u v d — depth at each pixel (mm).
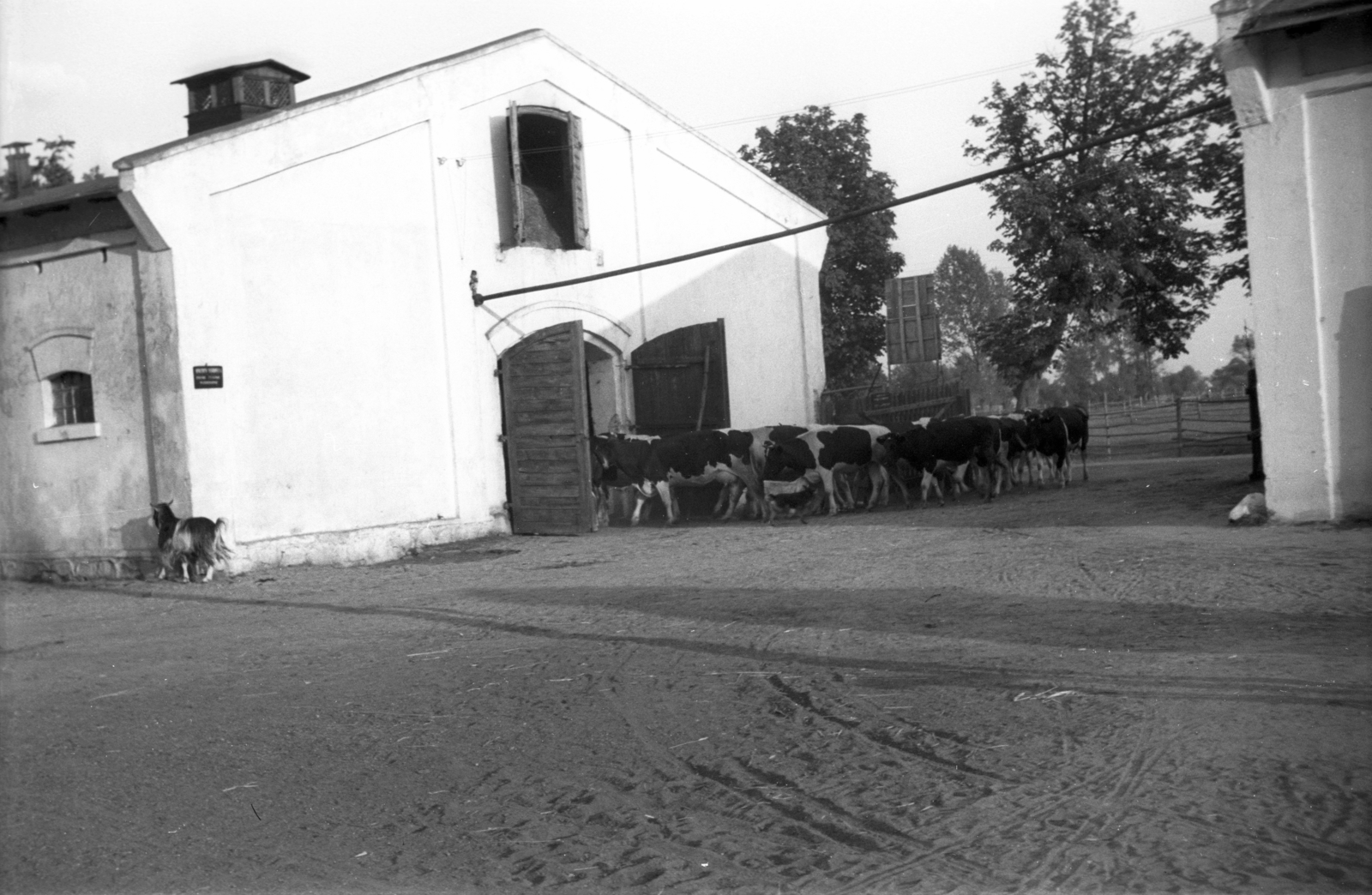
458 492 17938
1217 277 24703
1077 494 18422
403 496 17109
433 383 17641
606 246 20734
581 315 20172
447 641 9398
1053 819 4492
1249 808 4445
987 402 72125
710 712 6520
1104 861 4062
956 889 3932
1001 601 9273
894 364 32000
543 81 19609
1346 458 11906
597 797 5195
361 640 9742
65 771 6070
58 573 15852
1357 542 10680
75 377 15961
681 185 22219
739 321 23219
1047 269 24703
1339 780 4648
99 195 14383
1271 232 12117
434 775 5691
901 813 4707
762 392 23547
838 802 4895
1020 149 24875
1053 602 9039
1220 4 11969
